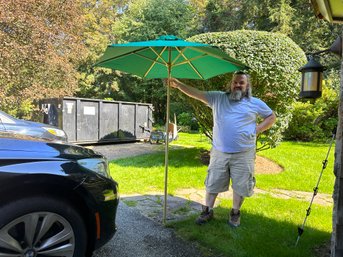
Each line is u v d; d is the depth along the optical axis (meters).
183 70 3.66
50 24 8.99
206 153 7.45
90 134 9.51
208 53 2.82
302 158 7.25
